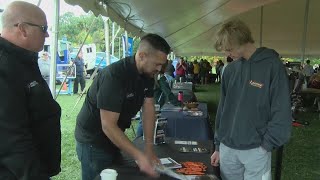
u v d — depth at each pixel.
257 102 1.77
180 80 11.20
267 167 1.83
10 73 1.19
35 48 1.31
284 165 4.24
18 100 1.18
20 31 1.26
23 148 1.17
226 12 9.49
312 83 10.43
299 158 4.54
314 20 14.18
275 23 14.80
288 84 1.73
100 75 1.84
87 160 1.95
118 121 1.87
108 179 1.39
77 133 1.97
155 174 1.67
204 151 2.25
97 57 15.08
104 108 1.69
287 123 1.69
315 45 16.70
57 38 3.02
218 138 1.98
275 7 14.17
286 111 1.69
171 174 1.71
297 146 5.18
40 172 1.23
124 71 1.74
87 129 1.91
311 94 9.51
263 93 1.75
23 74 1.23
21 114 1.19
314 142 5.44
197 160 2.05
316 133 6.17
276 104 1.71
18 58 1.24
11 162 1.16
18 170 1.17
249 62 1.81
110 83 1.70
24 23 1.26
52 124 1.35
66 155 4.54
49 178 1.34
